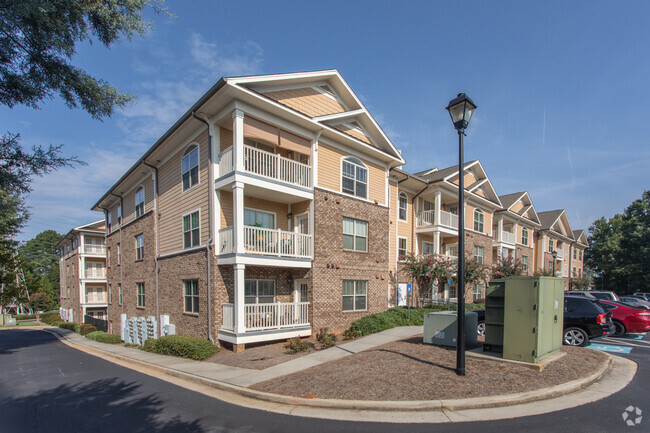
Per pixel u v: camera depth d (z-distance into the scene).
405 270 20.28
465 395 6.10
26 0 7.03
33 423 5.96
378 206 17.64
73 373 10.31
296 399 6.55
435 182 22.42
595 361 8.13
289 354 11.17
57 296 69.12
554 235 41.28
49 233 71.12
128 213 22.38
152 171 18.42
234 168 12.24
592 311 10.85
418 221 23.84
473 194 25.30
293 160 14.96
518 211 34.84
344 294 15.43
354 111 16.39
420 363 8.15
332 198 15.27
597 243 49.56
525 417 5.39
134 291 20.55
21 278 42.88
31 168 8.71
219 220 13.31
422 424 5.31
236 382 8.15
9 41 7.72
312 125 14.45
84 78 8.84
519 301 7.78
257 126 13.16
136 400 7.24
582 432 4.85
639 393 6.39
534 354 7.49
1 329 35.84
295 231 15.30
